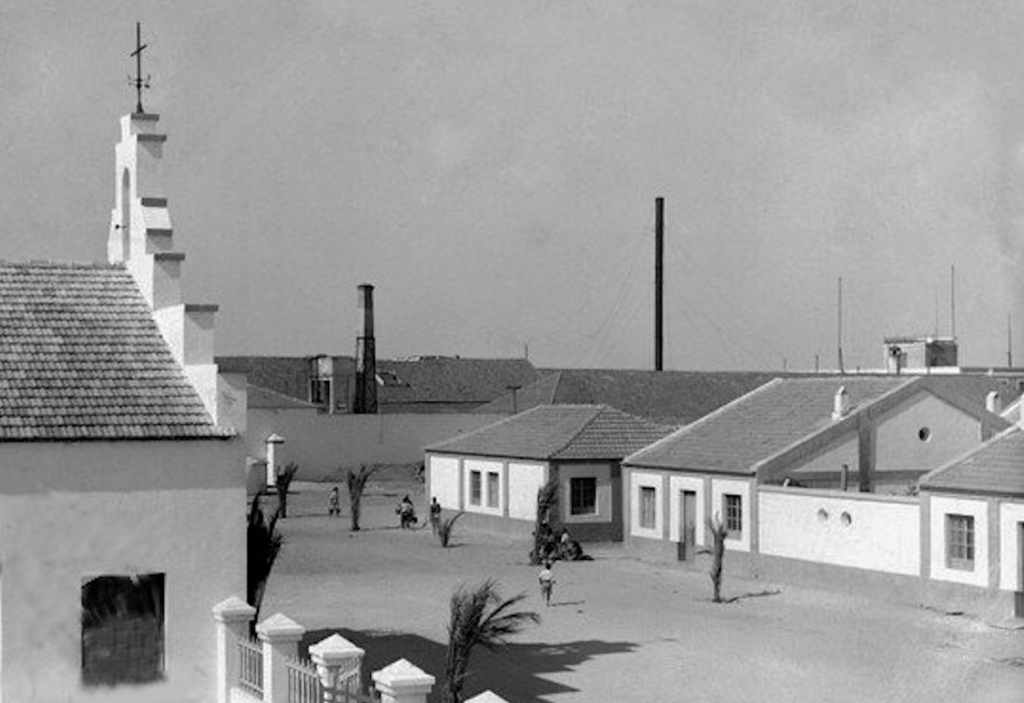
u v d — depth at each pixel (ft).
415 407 392.88
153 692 83.71
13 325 89.97
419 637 124.16
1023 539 129.90
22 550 80.59
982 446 140.97
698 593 153.07
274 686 76.89
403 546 197.47
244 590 86.07
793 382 191.52
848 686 102.78
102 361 88.74
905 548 143.02
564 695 101.91
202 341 89.81
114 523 82.74
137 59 97.66
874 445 168.55
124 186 101.35
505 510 210.59
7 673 80.18
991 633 122.93
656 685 105.40
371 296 345.92
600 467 198.18
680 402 351.05
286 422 313.32
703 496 172.65
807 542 155.74
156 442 83.71
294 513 244.63
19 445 80.43
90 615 82.64
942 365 315.17
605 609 142.31
